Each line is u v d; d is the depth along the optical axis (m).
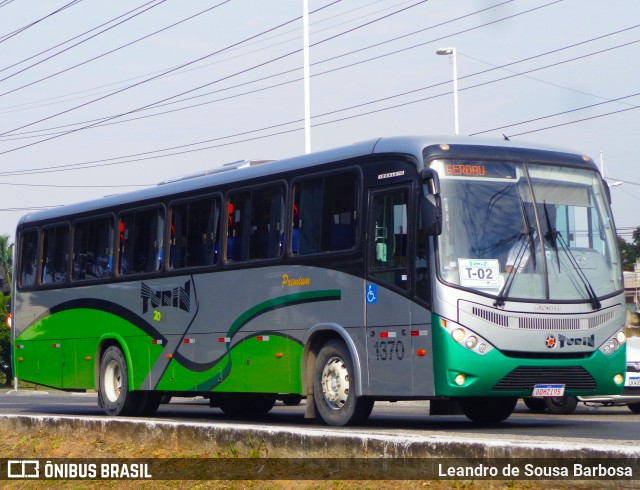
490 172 13.77
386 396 13.79
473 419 15.73
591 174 14.55
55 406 26.77
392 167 13.93
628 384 19.38
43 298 21.19
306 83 33.34
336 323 14.51
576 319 13.70
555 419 16.95
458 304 13.09
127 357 18.77
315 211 15.13
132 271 18.88
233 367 16.38
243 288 16.28
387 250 13.85
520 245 13.62
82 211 20.41
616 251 14.41
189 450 12.70
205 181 17.53
